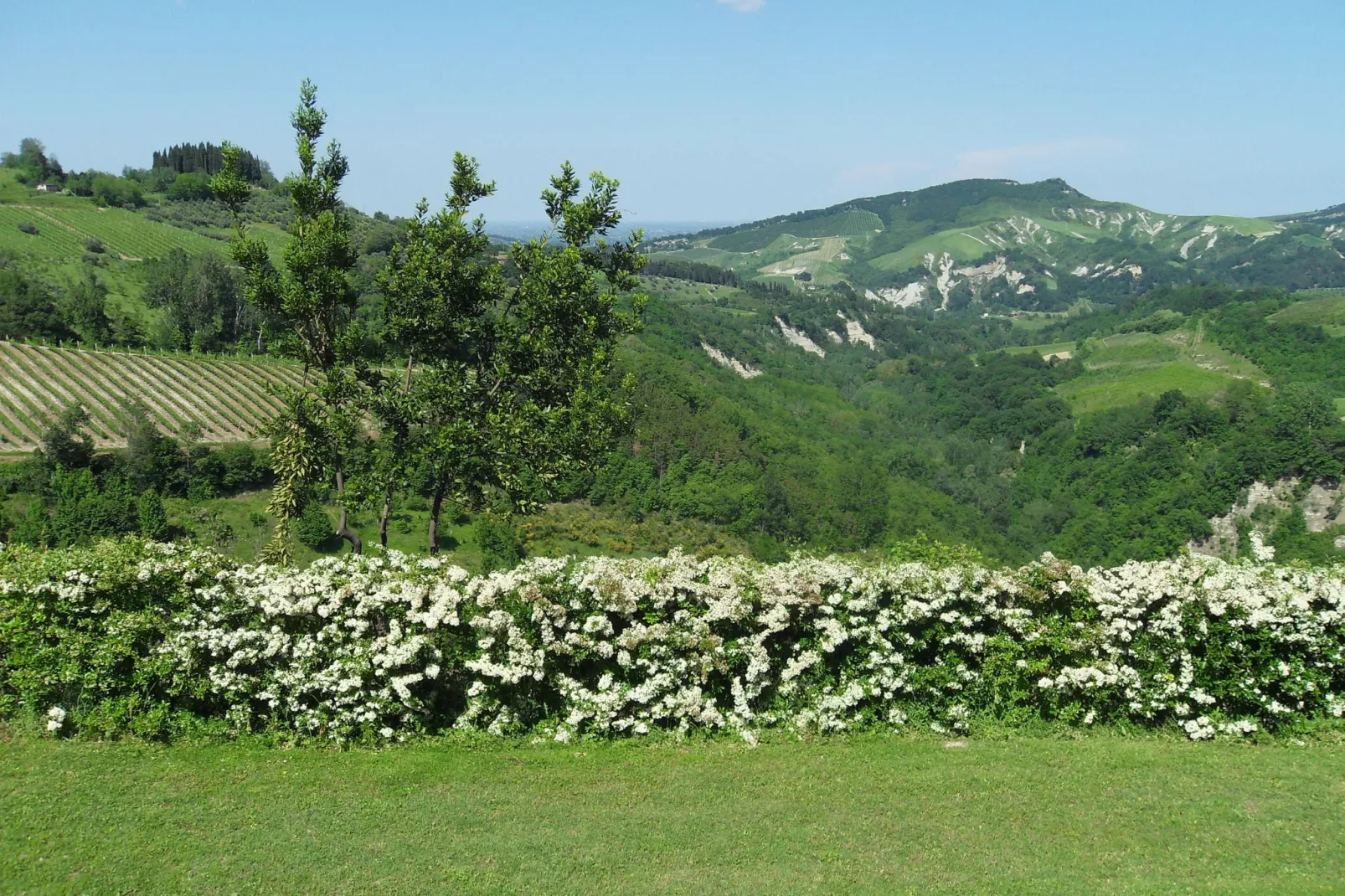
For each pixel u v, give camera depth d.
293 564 10.26
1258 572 9.60
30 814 6.11
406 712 8.20
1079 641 9.00
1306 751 8.59
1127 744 8.79
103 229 107.75
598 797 7.04
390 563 8.80
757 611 8.83
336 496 11.09
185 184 130.88
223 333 82.69
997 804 7.11
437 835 6.26
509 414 10.98
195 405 64.00
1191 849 6.39
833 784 7.46
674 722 8.62
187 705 7.98
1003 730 8.97
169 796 6.61
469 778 7.34
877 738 8.76
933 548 13.02
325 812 6.51
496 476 11.02
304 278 10.65
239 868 5.66
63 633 7.63
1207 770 7.95
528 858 5.98
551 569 8.60
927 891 5.75
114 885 5.36
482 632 8.25
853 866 6.05
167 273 86.38
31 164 129.62
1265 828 6.75
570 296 11.09
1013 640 9.10
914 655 9.12
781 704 8.84
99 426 57.22
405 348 11.56
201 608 8.00
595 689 8.62
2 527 37.62
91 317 74.81
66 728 7.67
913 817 6.84
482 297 11.38
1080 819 6.86
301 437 10.71
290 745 7.86
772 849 6.25
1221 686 9.06
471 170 11.37
